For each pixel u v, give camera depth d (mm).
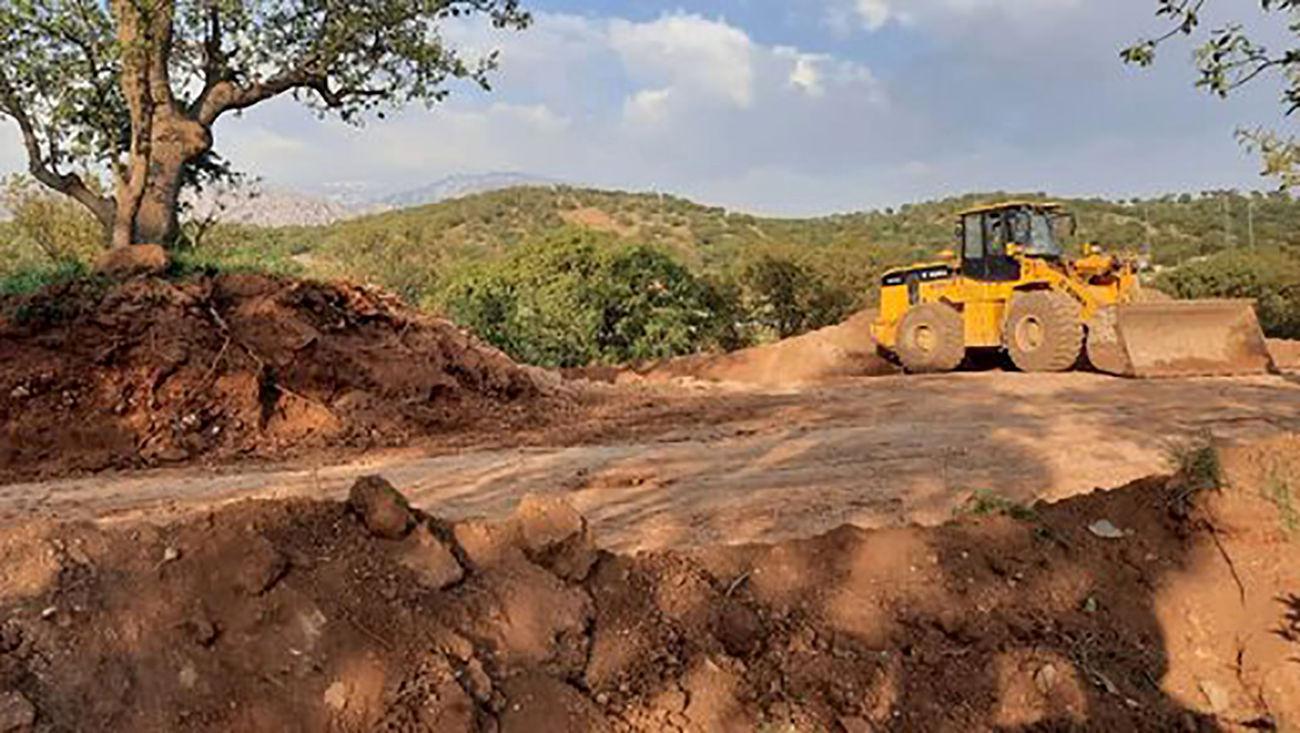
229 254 14453
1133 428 9102
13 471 8367
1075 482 6758
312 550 4066
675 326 24062
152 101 13312
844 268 29188
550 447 9148
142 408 9445
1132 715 4613
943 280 18250
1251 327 14438
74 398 9242
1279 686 4695
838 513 6027
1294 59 3930
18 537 3736
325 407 10336
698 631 4508
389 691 3732
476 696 3855
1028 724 4523
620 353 23812
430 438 10070
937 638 4793
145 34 12680
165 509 6406
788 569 4949
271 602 3787
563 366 22250
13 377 9055
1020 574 5129
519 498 6598
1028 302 15883
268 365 10320
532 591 4332
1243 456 5531
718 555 4949
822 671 4477
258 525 4055
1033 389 12805
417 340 12000
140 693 3438
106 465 8672
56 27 12469
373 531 4234
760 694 4355
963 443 8297
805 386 14703
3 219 18188
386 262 27156
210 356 9977
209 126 14781
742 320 28781
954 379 14703
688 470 7496
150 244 12328
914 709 4465
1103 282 16516
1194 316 14453
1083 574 5188
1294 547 5098
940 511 6047
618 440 9484
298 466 8469
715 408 11773
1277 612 4922
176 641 3592
